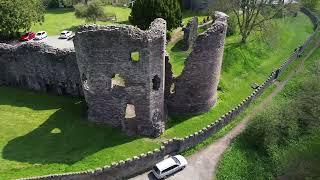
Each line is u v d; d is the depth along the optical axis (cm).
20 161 3553
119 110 3934
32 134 3956
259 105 4978
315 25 7844
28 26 6406
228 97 4959
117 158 3647
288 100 4862
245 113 4744
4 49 4644
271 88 5441
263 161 4041
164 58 3853
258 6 6181
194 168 3812
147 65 3638
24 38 6481
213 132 4256
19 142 3831
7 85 4903
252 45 6462
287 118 4350
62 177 3406
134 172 3666
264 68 5962
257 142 4197
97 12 7050
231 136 4309
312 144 4331
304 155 4172
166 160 3694
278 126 4291
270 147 4144
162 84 3897
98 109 4003
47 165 3522
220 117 4362
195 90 4319
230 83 5322
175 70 5334
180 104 4416
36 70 4647
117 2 8275
